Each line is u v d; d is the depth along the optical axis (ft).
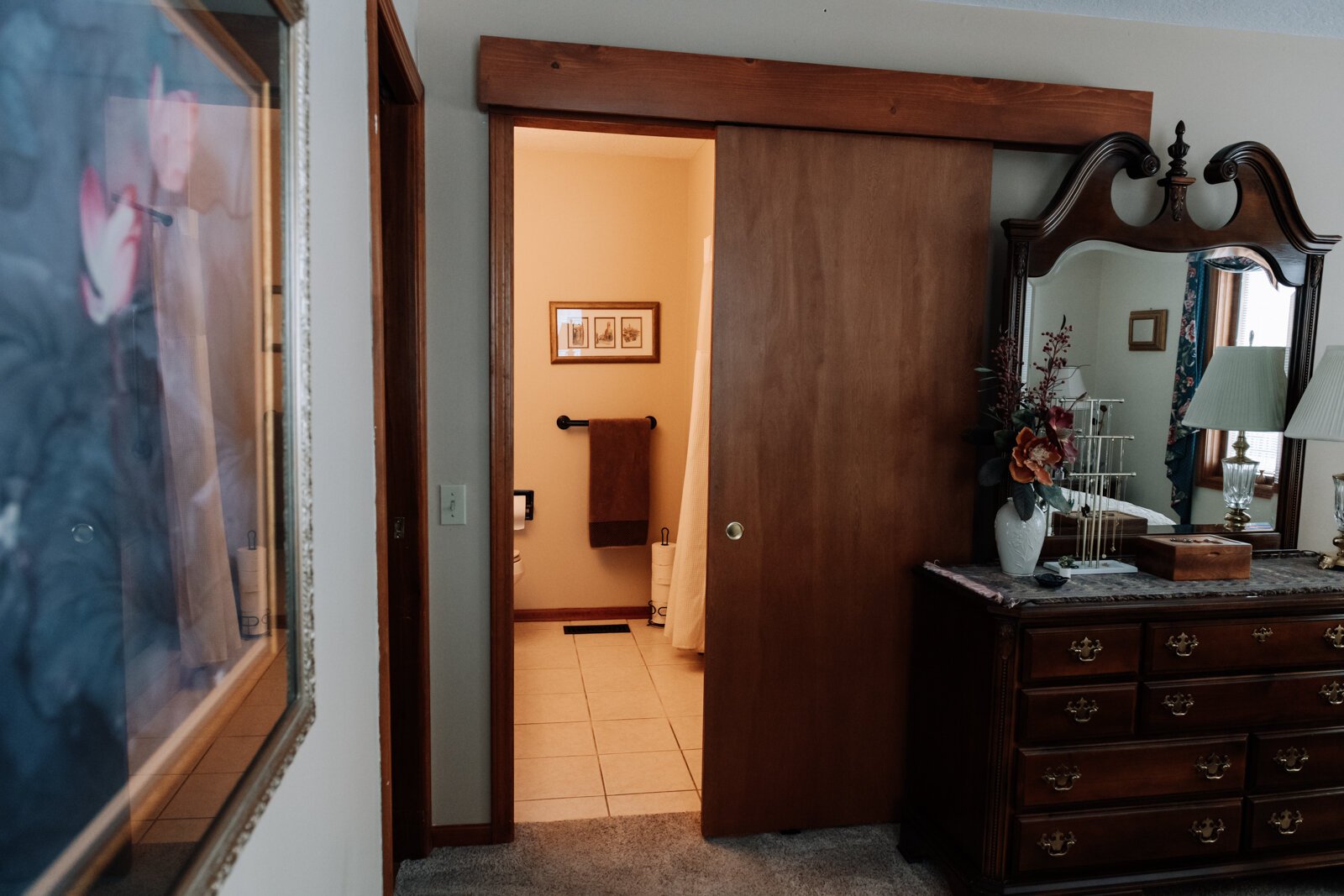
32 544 1.33
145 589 1.73
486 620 7.85
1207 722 7.15
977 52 8.18
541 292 14.96
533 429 15.12
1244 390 8.63
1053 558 8.38
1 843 1.24
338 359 3.76
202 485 2.03
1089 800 6.99
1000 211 8.54
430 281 7.52
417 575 7.47
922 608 8.13
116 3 1.57
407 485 7.38
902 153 7.97
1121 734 7.01
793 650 8.20
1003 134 8.04
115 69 1.57
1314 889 7.54
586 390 15.20
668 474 15.52
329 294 3.58
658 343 15.24
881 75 7.79
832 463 8.11
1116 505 8.45
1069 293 8.21
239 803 2.24
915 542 8.34
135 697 1.69
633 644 14.07
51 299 1.38
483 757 7.97
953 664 7.50
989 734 6.86
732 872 7.63
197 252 1.99
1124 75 8.48
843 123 7.76
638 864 7.73
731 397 7.89
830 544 8.18
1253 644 7.18
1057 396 8.27
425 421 7.48
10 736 1.27
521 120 7.58
